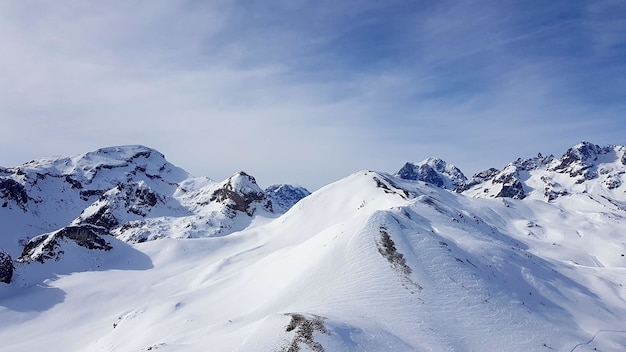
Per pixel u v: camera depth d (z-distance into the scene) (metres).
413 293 45.47
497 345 39.84
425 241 56.28
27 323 78.00
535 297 53.31
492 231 116.19
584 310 53.50
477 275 51.19
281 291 52.59
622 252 136.00
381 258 51.72
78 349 64.31
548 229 166.38
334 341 31.80
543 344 41.44
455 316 42.97
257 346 30.73
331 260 53.34
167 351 36.72
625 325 50.94
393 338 35.84
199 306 64.69
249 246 131.25
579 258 121.88
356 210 136.38
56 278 101.25
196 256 123.06
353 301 44.00
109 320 74.69
